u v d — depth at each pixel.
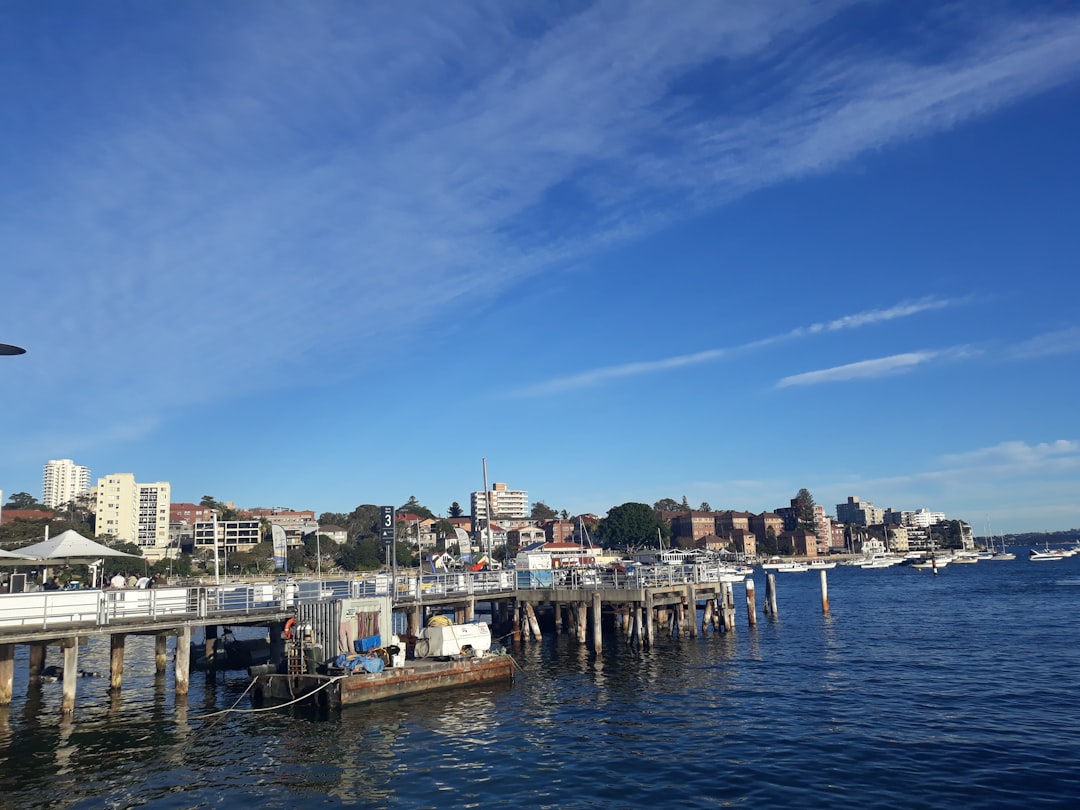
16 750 25.64
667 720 28.80
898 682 35.16
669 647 47.03
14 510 159.25
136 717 30.11
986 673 37.00
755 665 40.38
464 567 59.78
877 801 19.86
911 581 126.88
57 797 21.22
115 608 31.20
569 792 21.06
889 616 65.56
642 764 23.39
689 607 49.94
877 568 194.50
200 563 145.62
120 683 34.22
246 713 30.38
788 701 31.61
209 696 34.12
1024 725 27.00
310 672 31.62
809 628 56.81
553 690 34.34
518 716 29.66
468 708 30.92
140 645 57.53
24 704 32.88
